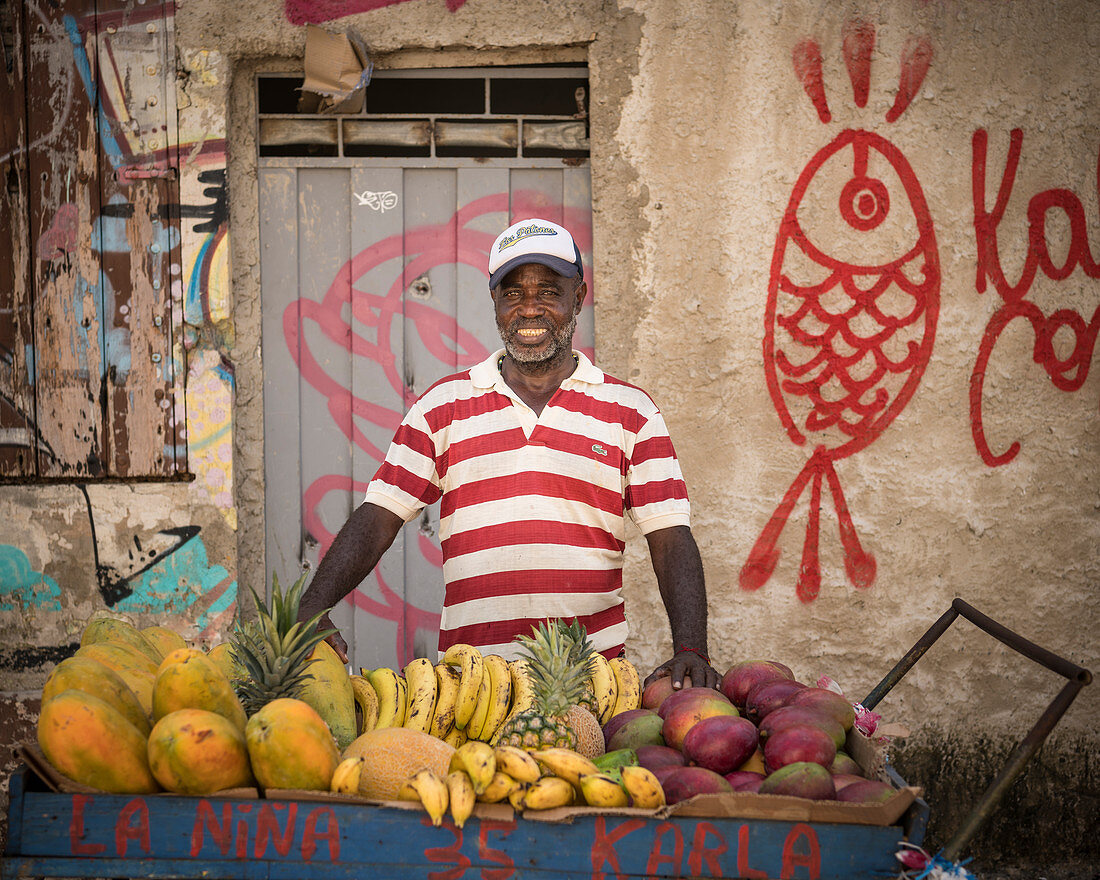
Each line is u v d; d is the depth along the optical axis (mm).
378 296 3738
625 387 2586
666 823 1494
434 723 1836
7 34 3402
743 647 3668
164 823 1493
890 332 3648
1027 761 1687
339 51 3473
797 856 1491
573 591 2447
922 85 3602
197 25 3420
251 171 3592
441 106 3713
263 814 1493
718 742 1672
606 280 3584
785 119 3572
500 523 2453
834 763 1704
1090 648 3750
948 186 3633
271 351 3713
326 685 1796
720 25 3537
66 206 3430
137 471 3471
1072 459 3729
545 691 1761
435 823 1471
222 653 1940
